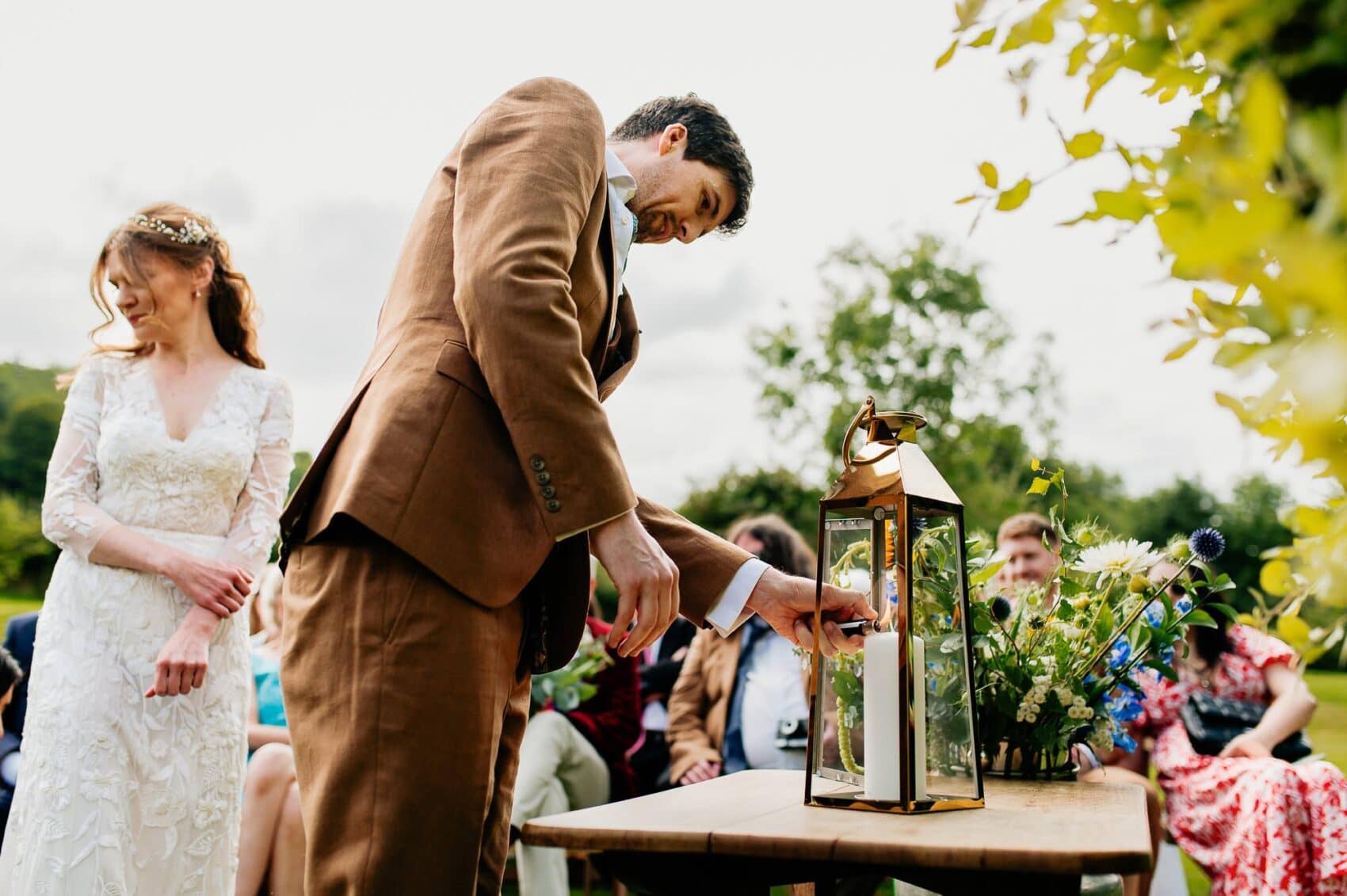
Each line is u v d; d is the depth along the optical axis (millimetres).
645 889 1209
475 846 1245
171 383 2510
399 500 1264
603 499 1238
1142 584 2072
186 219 2527
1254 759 3588
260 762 3219
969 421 27562
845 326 27938
